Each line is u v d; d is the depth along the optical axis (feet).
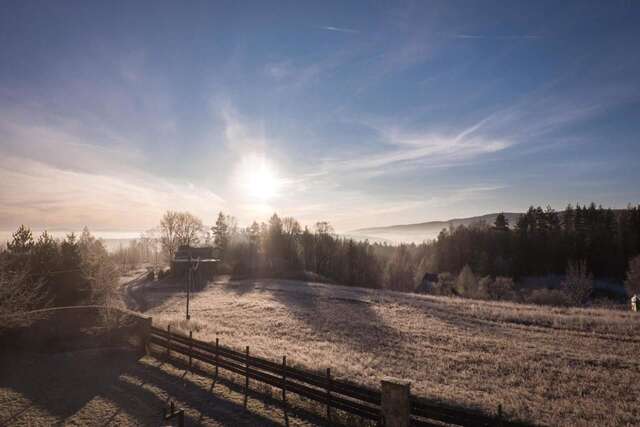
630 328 103.86
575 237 354.54
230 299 170.91
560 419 48.32
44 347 69.26
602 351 85.20
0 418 43.70
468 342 92.63
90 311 80.48
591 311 136.56
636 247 326.24
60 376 56.54
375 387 56.03
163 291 209.05
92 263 101.40
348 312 136.77
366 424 40.14
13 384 53.67
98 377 56.08
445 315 130.62
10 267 96.22
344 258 355.97
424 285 285.23
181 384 52.90
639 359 78.79
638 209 360.07
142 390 50.98
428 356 80.18
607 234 350.64
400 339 96.12
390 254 498.69
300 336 98.63
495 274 336.29
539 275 338.54
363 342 92.84
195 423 41.14
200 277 255.50
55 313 77.36
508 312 132.16
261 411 44.09
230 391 50.24
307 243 371.35
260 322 117.08
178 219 369.71
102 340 72.18
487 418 34.12
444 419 35.60
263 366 50.14
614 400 57.57
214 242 385.29
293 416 42.83
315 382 44.16
